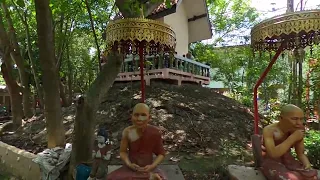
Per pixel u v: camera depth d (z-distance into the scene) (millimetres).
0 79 27047
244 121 7266
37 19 4207
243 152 5348
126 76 8633
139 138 2918
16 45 9180
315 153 4422
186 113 6730
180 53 11758
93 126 3727
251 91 13797
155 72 8305
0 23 8242
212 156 5074
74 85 18234
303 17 2865
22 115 9398
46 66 4352
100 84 3814
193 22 12695
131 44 3766
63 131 4617
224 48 17453
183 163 4680
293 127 2943
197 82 10180
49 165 3854
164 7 8055
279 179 2871
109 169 3602
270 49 3848
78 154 3629
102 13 9727
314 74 8367
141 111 2893
